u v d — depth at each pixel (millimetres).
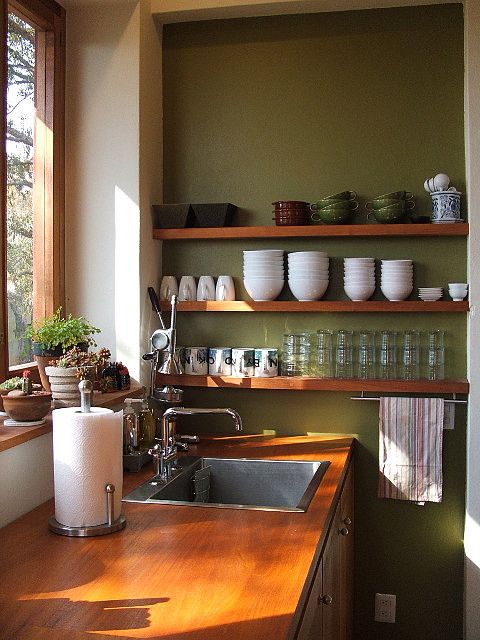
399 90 3084
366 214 3111
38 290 2879
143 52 3025
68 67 3023
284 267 3170
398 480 2998
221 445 2979
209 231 3076
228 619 1348
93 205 3014
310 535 1843
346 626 2766
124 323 2994
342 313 3141
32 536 1832
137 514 2027
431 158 3062
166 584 1519
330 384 2988
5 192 2500
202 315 3256
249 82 3207
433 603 3045
